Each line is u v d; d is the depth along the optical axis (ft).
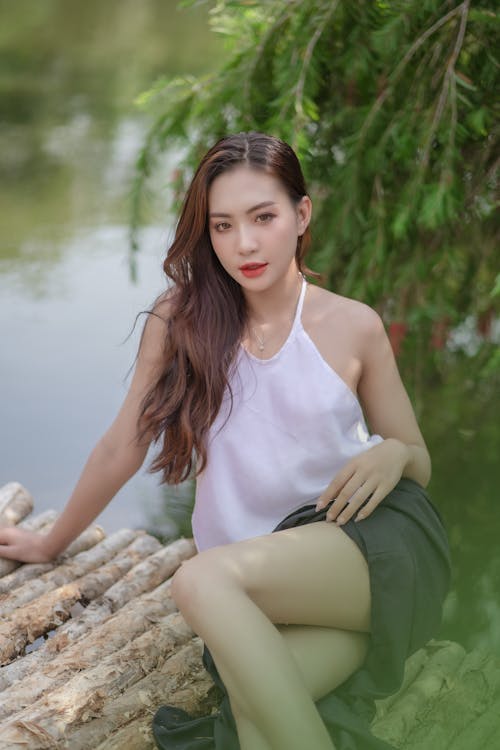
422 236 9.57
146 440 6.68
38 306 13.24
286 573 5.51
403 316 9.66
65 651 6.57
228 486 6.15
